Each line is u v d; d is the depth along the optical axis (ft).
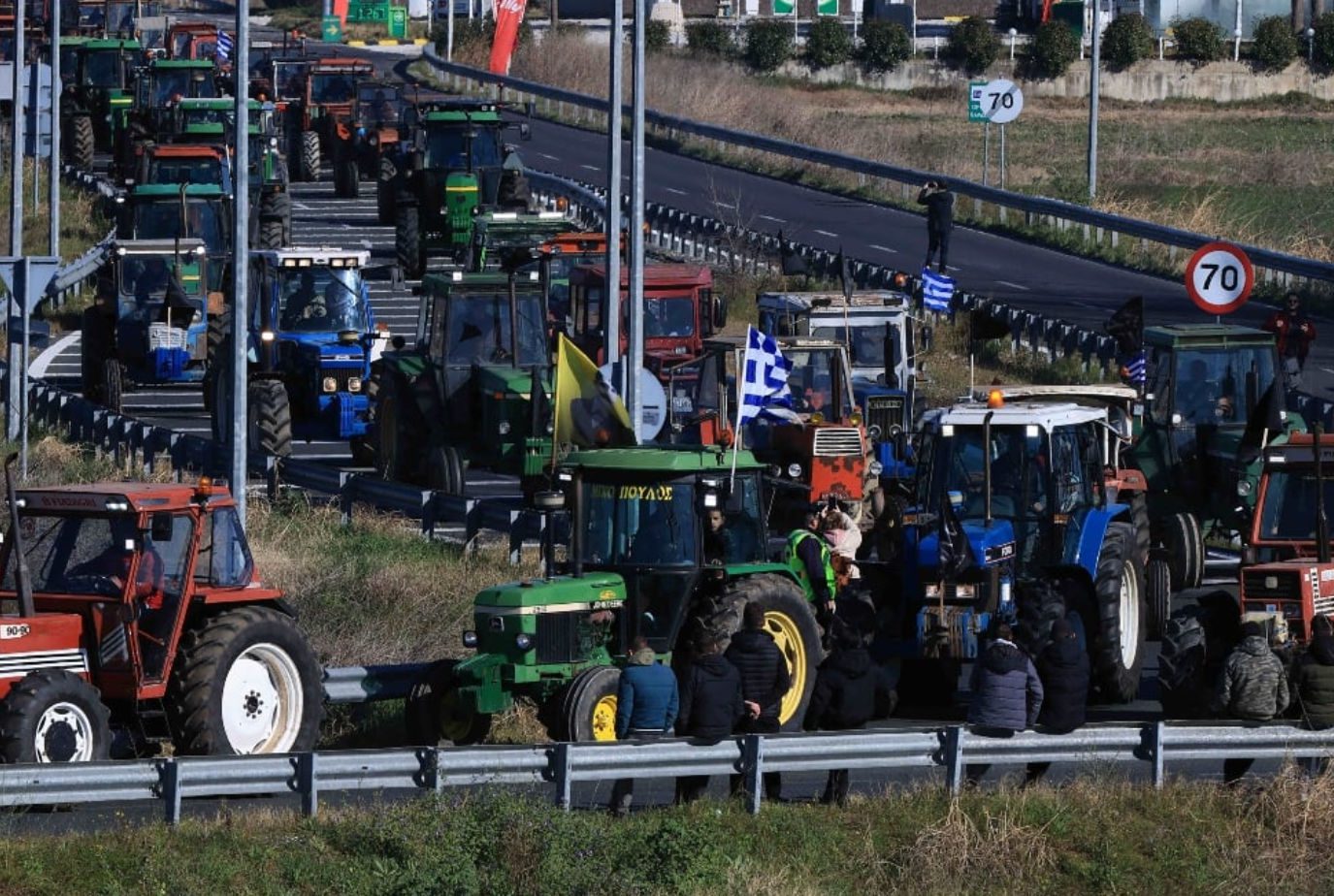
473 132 621.72
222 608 218.59
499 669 232.12
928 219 604.90
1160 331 342.44
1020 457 259.19
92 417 437.17
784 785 232.32
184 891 178.91
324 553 337.93
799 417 359.66
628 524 240.12
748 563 245.65
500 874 189.78
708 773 211.82
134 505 211.82
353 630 290.15
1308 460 264.72
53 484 384.88
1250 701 231.30
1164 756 227.20
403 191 622.13
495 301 386.73
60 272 609.83
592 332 429.38
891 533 330.95
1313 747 231.71
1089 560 259.80
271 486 385.50
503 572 329.93
